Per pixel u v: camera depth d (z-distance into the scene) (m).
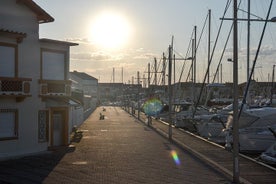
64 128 27.30
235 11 15.85
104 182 15.97
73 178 16.69
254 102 57.59
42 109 24.59
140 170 18.59
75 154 23.62
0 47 22.05
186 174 17.61
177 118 45.44
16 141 22.75
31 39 23.80
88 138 32.72
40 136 24.53
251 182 15.88
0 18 22.06
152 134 36.97
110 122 53.34
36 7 23.53
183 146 27.62
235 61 15.91
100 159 21.80
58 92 25.66
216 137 36.25
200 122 39.78
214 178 16.72
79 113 46.00
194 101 59.62
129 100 99.69
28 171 18.23
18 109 22.92
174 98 65.69
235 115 15.88
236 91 15.91
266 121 32.16
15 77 22.55
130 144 28.83
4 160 21.41
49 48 25.11
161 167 19.41
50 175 17.30
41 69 24.66
